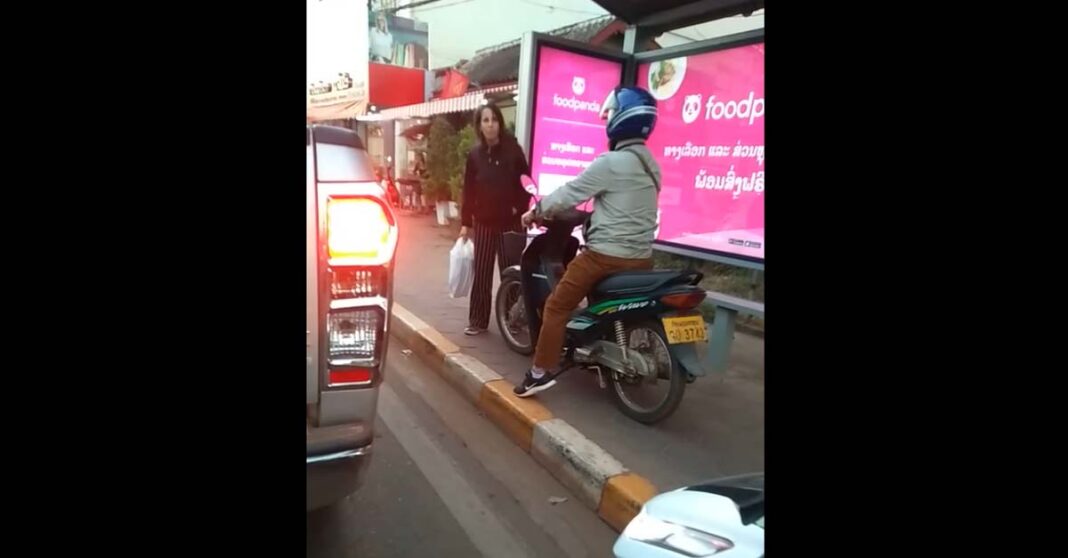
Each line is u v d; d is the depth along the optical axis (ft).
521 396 12.37
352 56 36.47
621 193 11.40
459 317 18.51
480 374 13.60
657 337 11.34
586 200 11.49
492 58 47.98
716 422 11.76
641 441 10.96
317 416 6.78
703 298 10.93
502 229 15.89
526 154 16.48
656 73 15.98
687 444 10.87
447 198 38.63
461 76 46.03
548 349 11.93
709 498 5.85
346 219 6.69
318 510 9.26
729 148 14.49
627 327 11.63
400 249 30.55
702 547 5.23
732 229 14.56
